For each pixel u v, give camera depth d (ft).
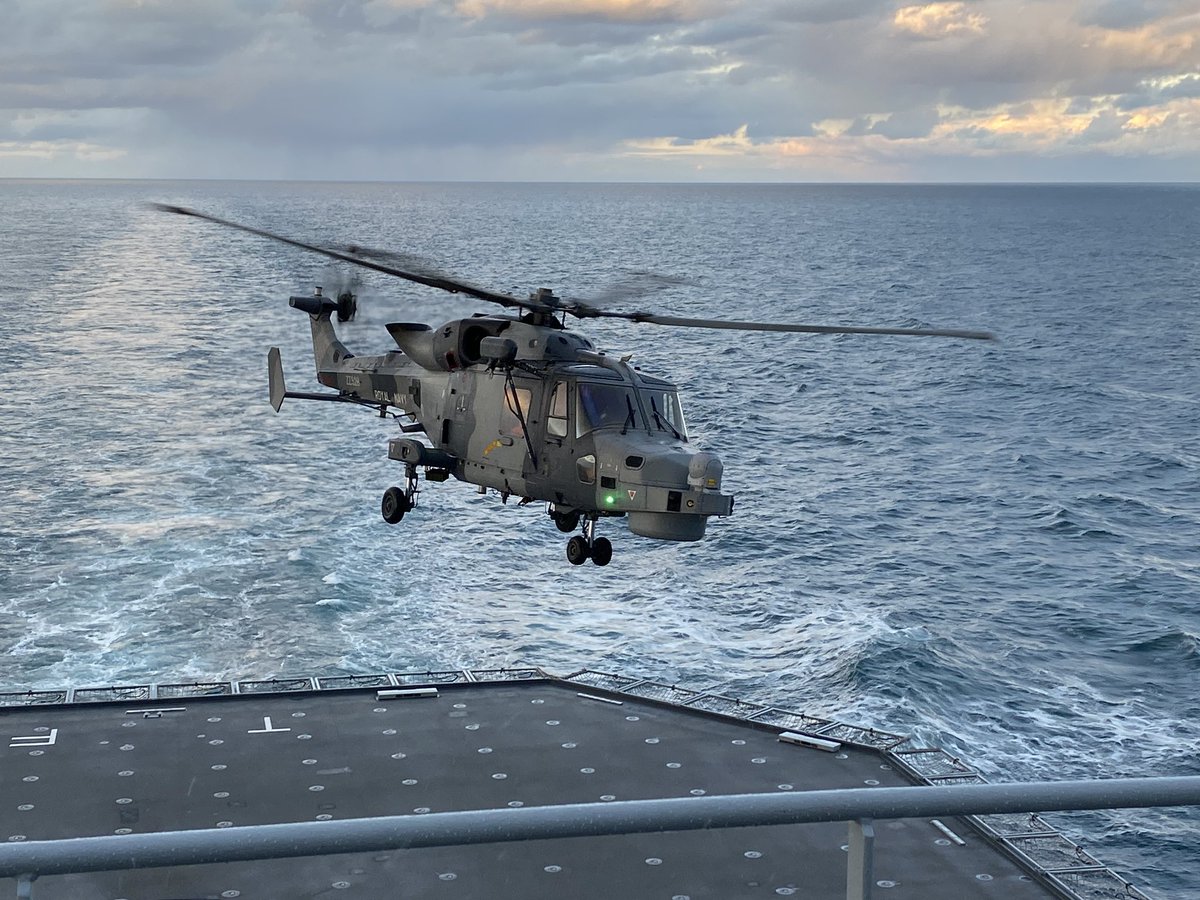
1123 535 195.00
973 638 149.38
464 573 169.27
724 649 145.59
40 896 65.26
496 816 15.39
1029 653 144.97
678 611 156.87
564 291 498.69
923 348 403.95
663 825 15.66
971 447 259.80
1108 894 68.90
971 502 213.46
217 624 147.54
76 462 229.25
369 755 86.48
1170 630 151.12
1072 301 556.51
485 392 82.48
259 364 353.92
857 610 157.58
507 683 100.17
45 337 394.73
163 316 454.81
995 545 188.34
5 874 14.11
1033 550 185.98
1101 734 124.57
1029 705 130.82
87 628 145.38
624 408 76.33
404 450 85.87
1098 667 141.59
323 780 82.23
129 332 411.13
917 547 186.19
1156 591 167.02
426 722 92.68
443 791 81.10
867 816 15.99
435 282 74.02
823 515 201.98
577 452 76.18
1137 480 233.35
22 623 146.20
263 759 85.40
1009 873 70.85
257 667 135.54
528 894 67.10
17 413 272.92
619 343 398.21
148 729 90.22
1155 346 414.41
